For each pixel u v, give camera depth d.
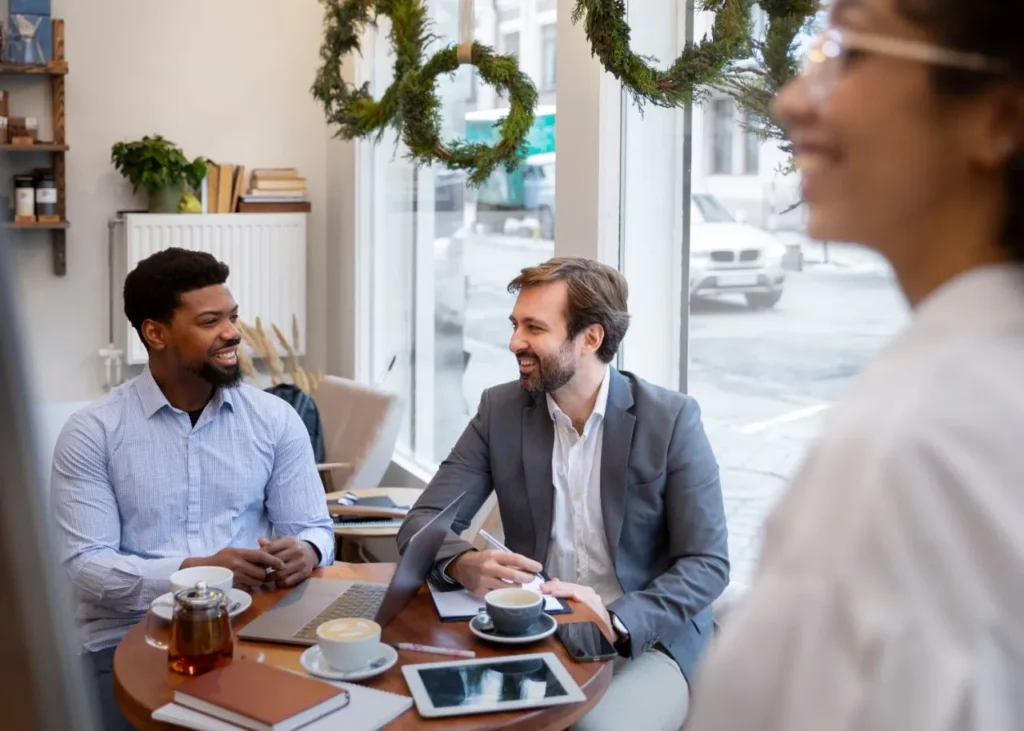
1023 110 0.52
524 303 2.48
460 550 2.30
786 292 2.81
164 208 4.95
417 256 4.79
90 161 5.04
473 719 1.65
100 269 5.07
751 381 2.96
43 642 0.31
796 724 0.48
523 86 3.25
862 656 0.47
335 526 3.31
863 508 0.49
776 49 2.28
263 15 5.29
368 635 1.81
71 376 5.05
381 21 5.00
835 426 0.53
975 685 0.45
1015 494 0.47
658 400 2.54
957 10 0.51
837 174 0.56
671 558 2.47
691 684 2.43
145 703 1.69
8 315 0.30
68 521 2.51
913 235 0.55
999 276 0.53
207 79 5.22
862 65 0.55
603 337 2.49
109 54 5.05
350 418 4.28
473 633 2.01
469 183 3.38
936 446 0.48
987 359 0.50
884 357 0.54
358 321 5.21
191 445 2.62
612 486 2.49
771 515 0.54
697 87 2.72
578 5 2.78
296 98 5.38
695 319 3.14
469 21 3.33
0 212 0.30
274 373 4.75
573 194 3.32
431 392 4.74
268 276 5.21
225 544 2.65
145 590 2.43
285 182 5.26
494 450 2.62
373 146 5.14
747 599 0.54
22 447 0.30
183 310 2.54
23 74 4.83
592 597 2.24
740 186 2.92
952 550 0.47
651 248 3.24
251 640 1.98
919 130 0.53
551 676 1.79
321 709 1.61
